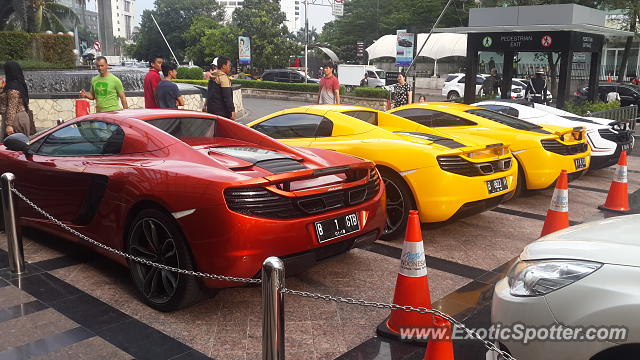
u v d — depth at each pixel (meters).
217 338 3.18
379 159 5.03
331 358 3.00
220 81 7.55
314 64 48.72
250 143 4.30
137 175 3.51
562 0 21.77
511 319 2.50
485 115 7.34
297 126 5.91
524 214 6.42
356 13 64.75
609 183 8.55
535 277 2.48
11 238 4.01
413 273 3.14
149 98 8.17
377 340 3.21
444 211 4.77
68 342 3.09
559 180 5.00
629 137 8.80
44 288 3.83
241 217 3.09
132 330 3.25
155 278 3.51
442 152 4.76
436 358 2.40
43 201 4.34
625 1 22.36
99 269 4.21
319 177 3.64
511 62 15.31
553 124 8.15
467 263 4.61
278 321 2.31
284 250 3.24
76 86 17.20
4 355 2.93
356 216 3.71
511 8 14.32
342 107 5.98
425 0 50.09
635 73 34.91
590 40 14.61
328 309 3.64
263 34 48.25
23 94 7.16
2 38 20.48
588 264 2.35
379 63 57.12
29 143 4.51
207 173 3.26
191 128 4.32
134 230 3.57
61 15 36.12
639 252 2.35
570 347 2.29
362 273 4.31
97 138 4.13
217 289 3.38
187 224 3.18
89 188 3.88
